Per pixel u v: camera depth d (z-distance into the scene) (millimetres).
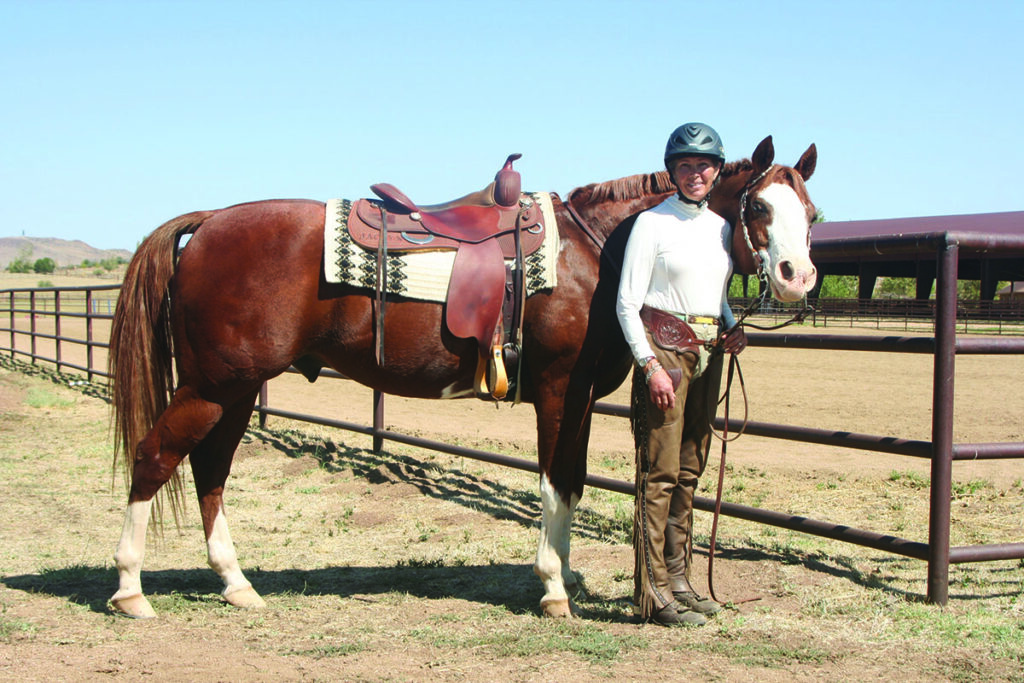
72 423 9008
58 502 5680
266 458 7141
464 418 9672
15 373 13891
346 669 2916
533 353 3457
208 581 4078
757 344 4348
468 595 3820
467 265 3377
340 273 3348
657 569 3363
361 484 6184
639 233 3232
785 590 3781
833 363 17797
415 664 2967
